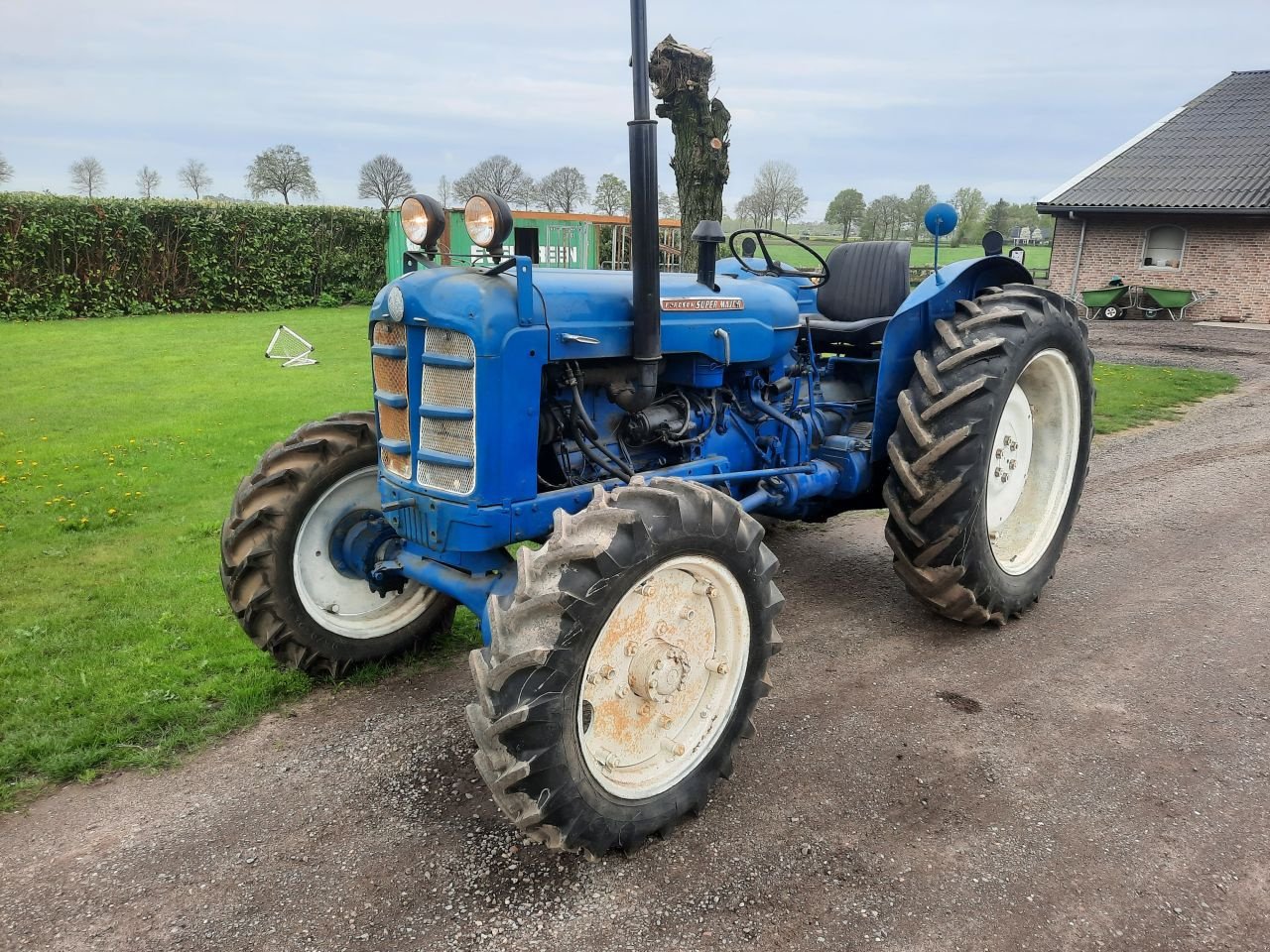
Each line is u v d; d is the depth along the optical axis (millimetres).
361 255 20906
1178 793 2736
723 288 3480
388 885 2377
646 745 2549
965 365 3572
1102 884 2350
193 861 2477
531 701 2195
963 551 3619
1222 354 14289
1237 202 19391
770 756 2982
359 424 3457
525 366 2682
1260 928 2199
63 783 2867
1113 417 8703
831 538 5258
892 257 4781
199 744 3080
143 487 6223
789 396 4027
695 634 2623
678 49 8438
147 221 18062
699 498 2533
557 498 2846
